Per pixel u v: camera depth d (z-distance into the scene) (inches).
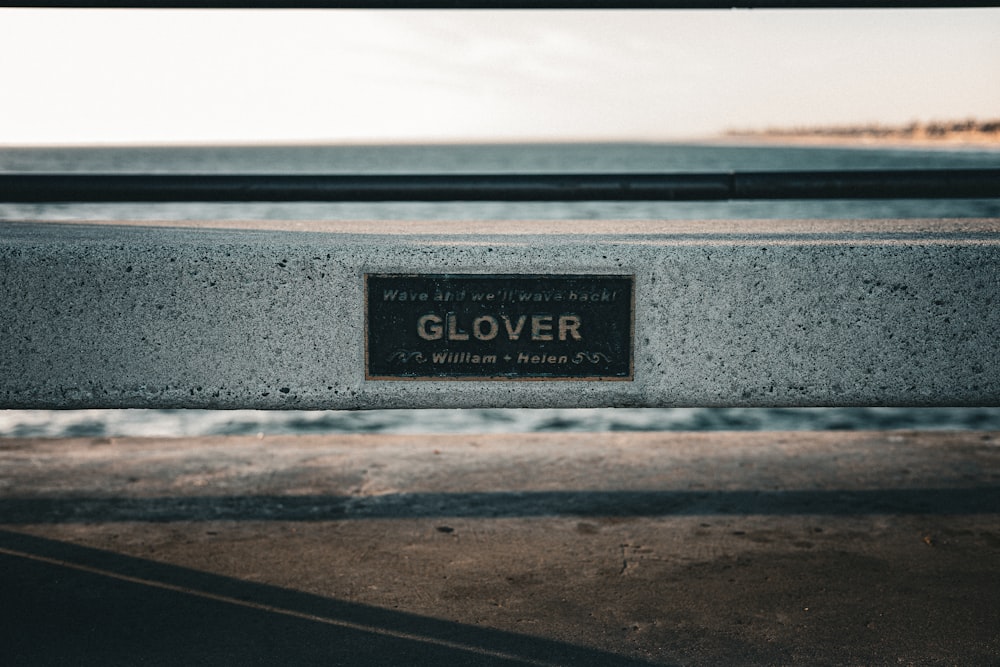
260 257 103.2
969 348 103.5
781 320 104.0
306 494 149.2
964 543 127.9
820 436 181.3
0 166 4670.3
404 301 104.3
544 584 115.8
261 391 106.0
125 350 104.4
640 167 3718.0
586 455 169.8
